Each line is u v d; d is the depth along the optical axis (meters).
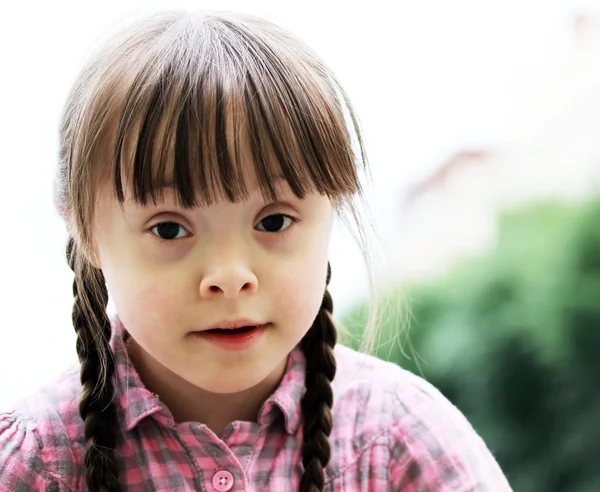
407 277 1.37
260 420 0.76
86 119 0.69
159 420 0.75
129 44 0.70
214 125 0.63
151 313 0.67
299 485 0.75
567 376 1.26
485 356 1.29
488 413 1.28
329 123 0.69
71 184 0.71
